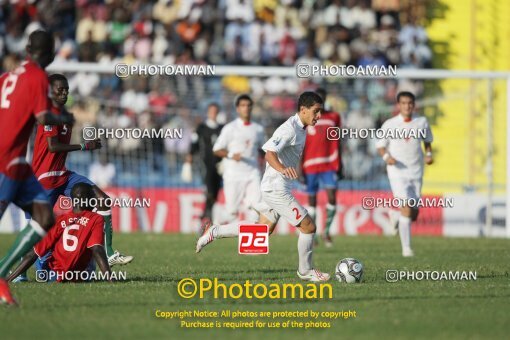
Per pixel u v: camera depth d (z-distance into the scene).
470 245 60.41
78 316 28.89
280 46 93.69
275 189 36.78
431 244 61.41
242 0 95.81
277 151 35.78
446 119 88.62
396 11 98.81
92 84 84.31
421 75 64.62
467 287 36.38
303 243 37.44
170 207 74.62
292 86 86.62
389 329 27.38
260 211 39.72
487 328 27.48
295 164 37.53
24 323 27.55
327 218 60.72
